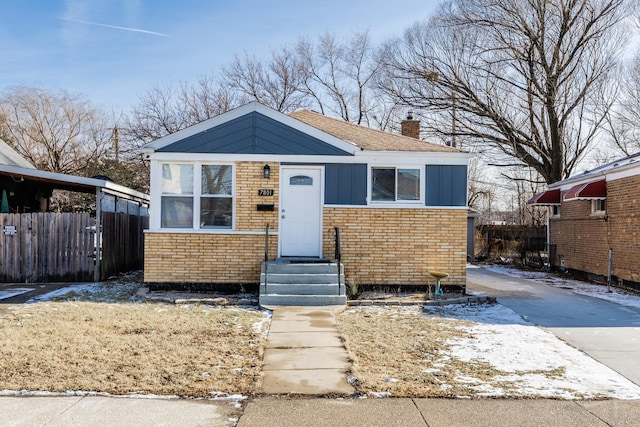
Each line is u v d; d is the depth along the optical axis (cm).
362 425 478
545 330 870
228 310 1004
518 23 2584
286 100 3888
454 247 1241
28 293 1187
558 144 2597
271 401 535
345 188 1241
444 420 489
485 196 4162
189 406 520
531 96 2695
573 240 1827
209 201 1230
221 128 1230
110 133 3597
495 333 838
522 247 2334
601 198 1565
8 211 1573
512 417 497
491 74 2761
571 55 2527
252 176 1233
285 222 1238
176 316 924
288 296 1053
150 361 654
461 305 1098
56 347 703
